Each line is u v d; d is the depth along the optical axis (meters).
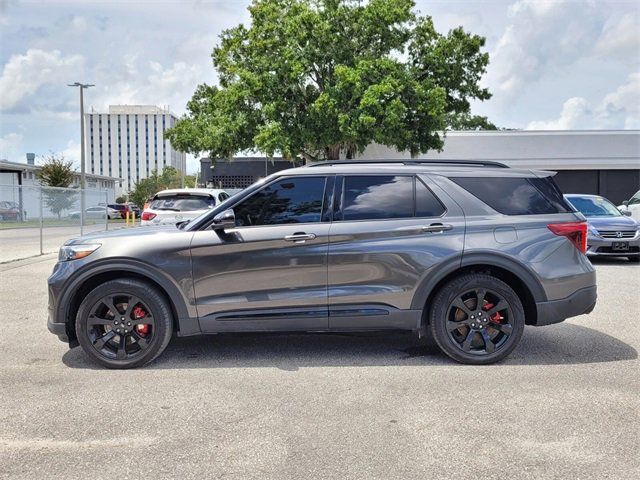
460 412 4.05
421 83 27.72
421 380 4.78
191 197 12.71
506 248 5.19
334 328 5.22
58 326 5.16
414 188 5.34
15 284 10.31
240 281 5.14
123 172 132.62
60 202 21.94
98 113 131.62
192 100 35.47
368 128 24.55
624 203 16.97
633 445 3.51
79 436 3.68
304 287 5.15
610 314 7.47
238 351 5.71
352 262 5.14
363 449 3.47
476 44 29.19
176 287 5.10
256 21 27.92
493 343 5.26
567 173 34.69
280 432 3.73
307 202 5.30
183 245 5.11
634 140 33.78
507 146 34.19
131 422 3.90
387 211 5.28
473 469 3.21
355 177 5.36
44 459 3.36
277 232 5.14
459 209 5.30
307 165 5.50
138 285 5.09
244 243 5.11
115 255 5.08
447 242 5.18
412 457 3.37
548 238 5.29
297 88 26.72
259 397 4.38
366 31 27.14
